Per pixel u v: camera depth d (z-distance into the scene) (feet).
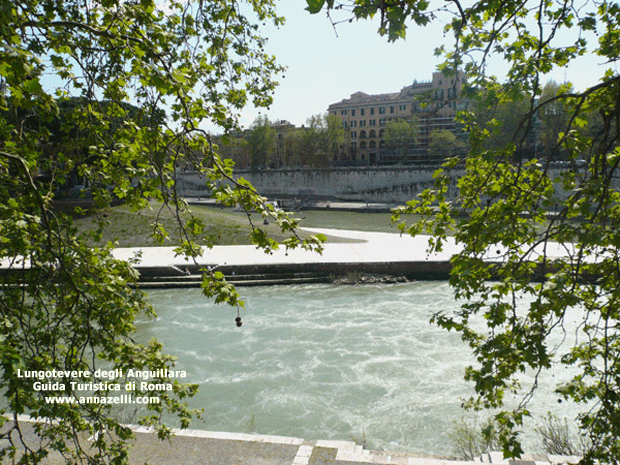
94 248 15.44
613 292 12.10
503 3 10.15
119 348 14.34
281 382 45.44
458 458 30.63
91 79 12.71
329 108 373.81
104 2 11.15
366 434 36.19
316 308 69.31
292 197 280.10
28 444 26.73
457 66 10.33
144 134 12.04
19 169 13.71
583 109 12.87
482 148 12.29
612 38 12.57
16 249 12.35
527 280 11.74
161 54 11.50
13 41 9.13
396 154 341.82
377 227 154.92
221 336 57.98
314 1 7.30
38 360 13.75
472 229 12.30
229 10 21.02
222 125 16.80
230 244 111.96
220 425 37.91
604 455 12.24
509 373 11.07
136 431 29.55
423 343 54.19
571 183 12.23
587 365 13.71
